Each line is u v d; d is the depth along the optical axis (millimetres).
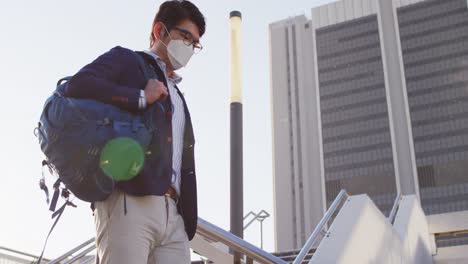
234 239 3785
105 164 1635
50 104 1661
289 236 118250
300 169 123438
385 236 6379
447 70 115062
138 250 1721
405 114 116188
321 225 4879
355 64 123812
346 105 121438
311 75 131125
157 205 1804
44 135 1638
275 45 138125
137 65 1922
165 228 1842
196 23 2168
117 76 1854
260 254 3717
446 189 107188
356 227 5043
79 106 1646
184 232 1976
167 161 1822
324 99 124000
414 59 118562
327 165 118250
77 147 1611
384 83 119500
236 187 8703
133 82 1878
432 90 114938
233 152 8992
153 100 1789
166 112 1896
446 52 116375
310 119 127188
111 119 1671
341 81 123938
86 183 1641
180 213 1983
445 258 10914
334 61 126312
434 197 107438
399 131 115562
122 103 1719
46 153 1650
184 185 2020
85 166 1623
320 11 132625
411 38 120312
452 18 118438
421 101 115000
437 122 112375
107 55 1884
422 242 9930
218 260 6516
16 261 8773
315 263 4355
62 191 1775
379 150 114938
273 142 129000
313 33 131125
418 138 112750
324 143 120312
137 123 1720
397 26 122312
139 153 1678
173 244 1905
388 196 110625
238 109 9391
